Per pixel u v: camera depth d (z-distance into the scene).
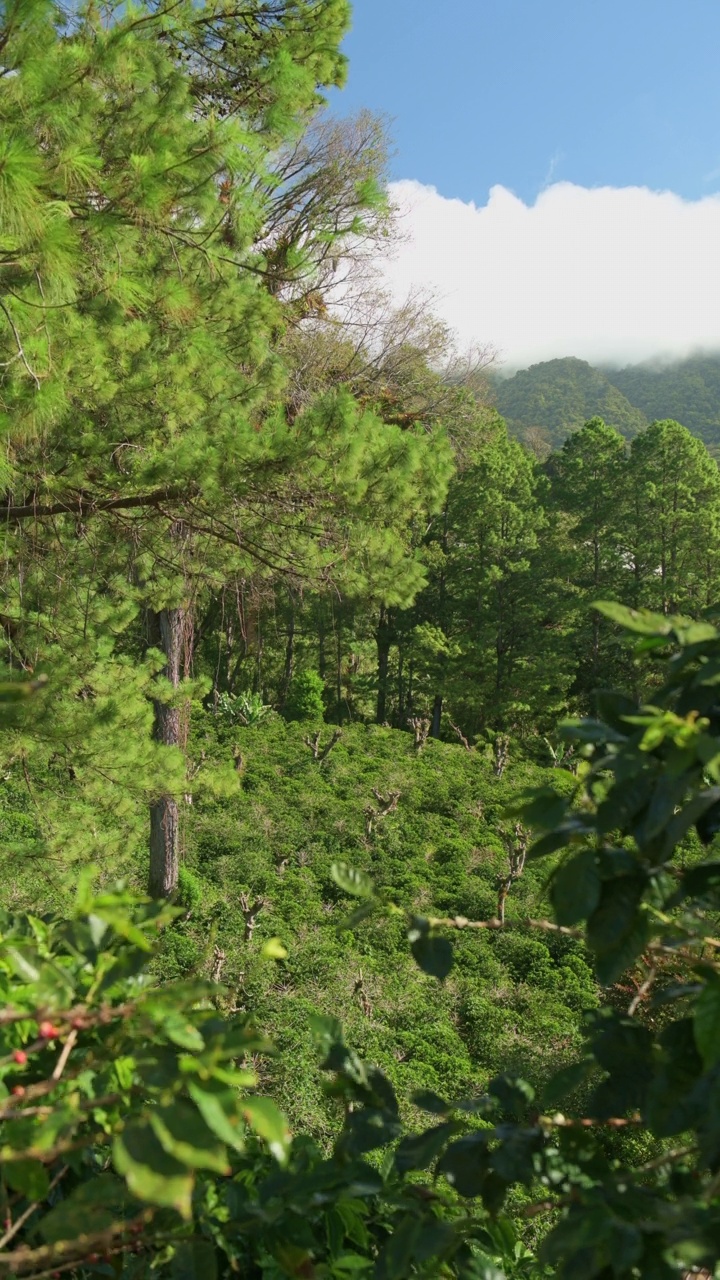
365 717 45.22
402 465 6.62
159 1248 1.58
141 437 6.60
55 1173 1.72
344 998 12.97
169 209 5.34
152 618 13.64
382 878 17.97
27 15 3.97
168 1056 1.39
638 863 1.46
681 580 40.19
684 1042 1.38
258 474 6.30
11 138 3.85
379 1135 1.61
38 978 1.39
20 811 15.70
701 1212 1.08
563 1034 12.68
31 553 7.05
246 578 8.26
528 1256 2.36
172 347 6.57
